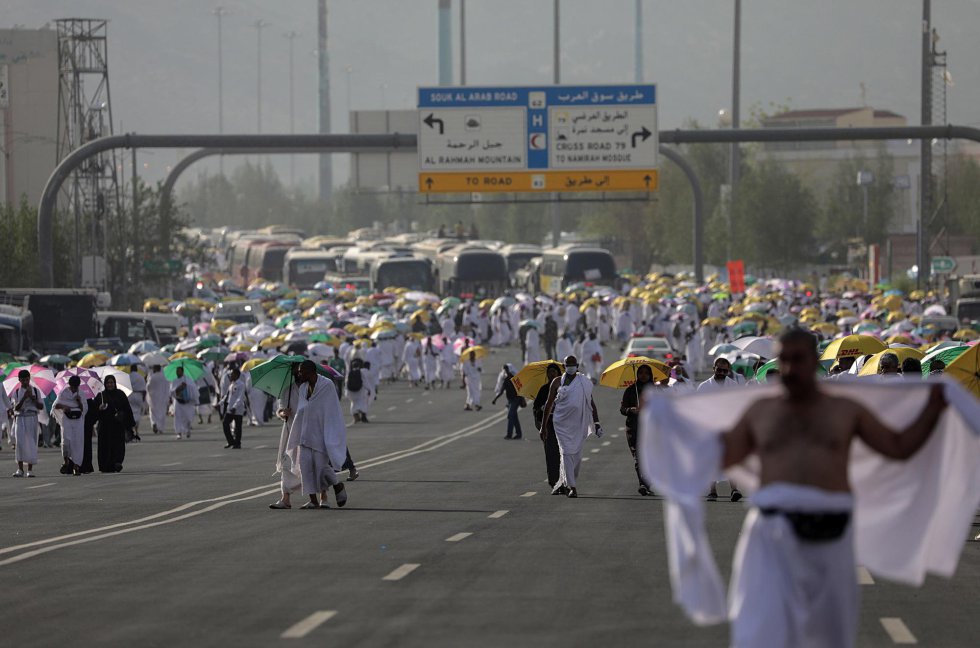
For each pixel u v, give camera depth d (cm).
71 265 15350
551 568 3200
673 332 14425
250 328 13975
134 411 8300
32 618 2634
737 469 1764
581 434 4912
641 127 11944
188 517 4366
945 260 16162
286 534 3872
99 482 5756
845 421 1680
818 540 1650
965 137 10869
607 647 2309
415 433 8275
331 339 11619
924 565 1781
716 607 1667
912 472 1775
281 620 2572
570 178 12012
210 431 9112
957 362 3722
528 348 14038
